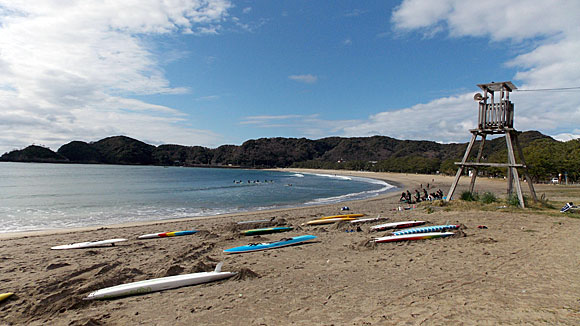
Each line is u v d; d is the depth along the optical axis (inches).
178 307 207.9
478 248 332.8
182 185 1975.9
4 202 1023.0
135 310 205.2
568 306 182.5
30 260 344.8
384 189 1756.9
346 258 320.2
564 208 554.3
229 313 195.5
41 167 4864.7
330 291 227.3
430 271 263.9
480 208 606.9
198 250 370.3
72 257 356.5
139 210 878.4
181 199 1177.4
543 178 1948.8
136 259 342.0
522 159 658.2
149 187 1750.7
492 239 364.5
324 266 294.2
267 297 220.1
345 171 6250.0
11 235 509.7
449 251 326.6
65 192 1363.2
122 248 400.8
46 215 775.7
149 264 319.0
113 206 957.2
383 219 555.2
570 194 1013.2
